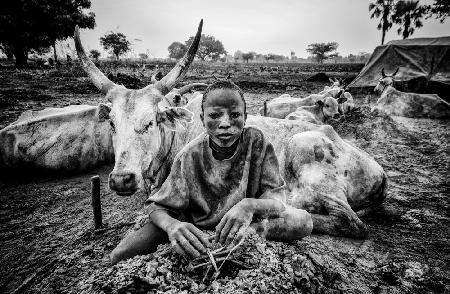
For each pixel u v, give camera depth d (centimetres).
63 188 496
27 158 527
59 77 2442
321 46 10019
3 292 254
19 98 1289
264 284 181
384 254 298
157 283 183
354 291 234
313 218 320
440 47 1611
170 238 183
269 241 234
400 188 487
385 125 862
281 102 957
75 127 559
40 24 3525
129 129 289
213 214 215
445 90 1541
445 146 737
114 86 320
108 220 378
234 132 179
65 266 277
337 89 955
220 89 174
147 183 314
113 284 188
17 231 355
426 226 364
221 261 193
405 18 4872
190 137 399
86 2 3919
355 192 353
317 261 241
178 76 327
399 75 1700
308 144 348
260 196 214
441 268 279
